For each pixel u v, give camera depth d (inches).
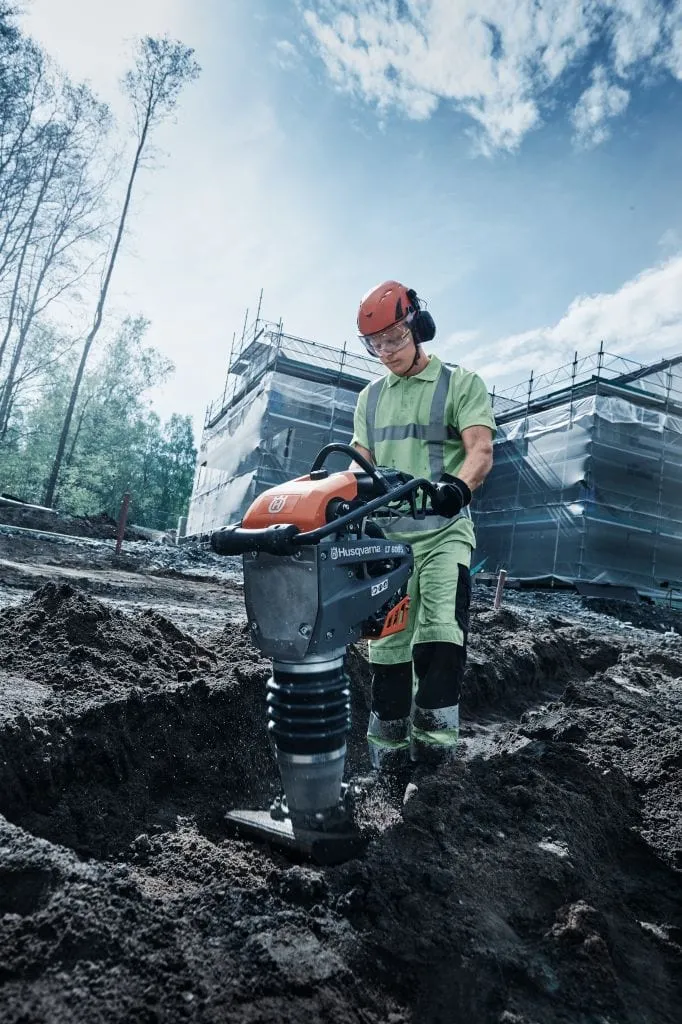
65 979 45.9
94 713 88.1
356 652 158.2
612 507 869.8
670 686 200.2
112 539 679.1
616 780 113.0
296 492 76.0
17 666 108.3
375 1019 52.3
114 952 49.2
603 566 863.7
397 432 110.5
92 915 51.3
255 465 1004.6
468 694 197.6
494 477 1068.5
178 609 308.0
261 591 74.4
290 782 74.7
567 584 828.6
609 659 299.6
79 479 1428.4
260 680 112.7
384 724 107.2
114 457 1587.1
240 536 74.0
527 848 81.9
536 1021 54.7
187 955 51.4
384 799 96.2
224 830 82.4
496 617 306.5
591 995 59.8
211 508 1316.4
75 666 110.2
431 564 103.8
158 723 95.0
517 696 226.2
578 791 104.8
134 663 120.4
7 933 49.2
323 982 52.1
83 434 1542.8
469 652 223.6
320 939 58.0
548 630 312.5
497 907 69.8
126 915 53.0
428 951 59.5
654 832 101.3
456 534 105.0
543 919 71.2
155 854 72.0
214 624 258.1
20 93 1051.9
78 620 124.9
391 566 84.2
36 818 74.2
